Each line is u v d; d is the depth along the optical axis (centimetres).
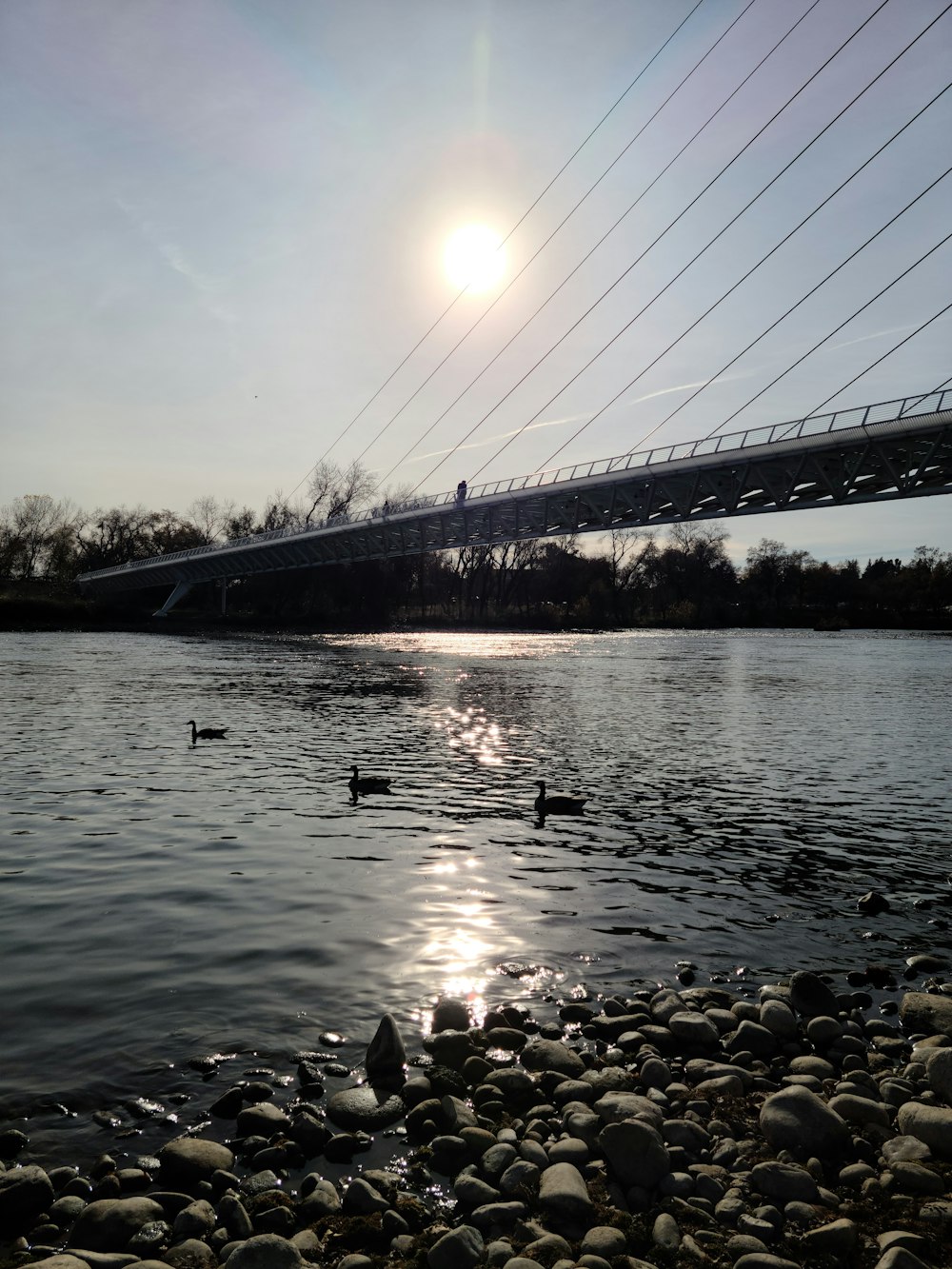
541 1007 766
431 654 6825
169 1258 450
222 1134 563
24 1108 582
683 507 5884
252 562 10944
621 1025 726
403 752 2130
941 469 4372
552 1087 636
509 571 13625
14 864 1134
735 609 14688
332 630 11175
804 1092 600
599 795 1673
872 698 3766
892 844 1357
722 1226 495
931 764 2088
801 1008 769
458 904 1016
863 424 4475
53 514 14000
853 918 1021
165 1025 701
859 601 16262
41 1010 723
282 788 1656
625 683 4447
